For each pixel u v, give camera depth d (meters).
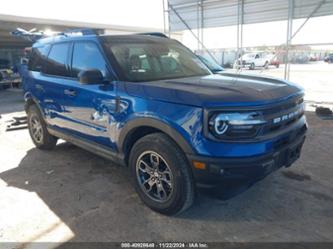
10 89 17.09
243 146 2.52
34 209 3.26
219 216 3.02
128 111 3.05
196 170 2.62
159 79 3.32
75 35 4.09
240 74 3.79
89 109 3.60
